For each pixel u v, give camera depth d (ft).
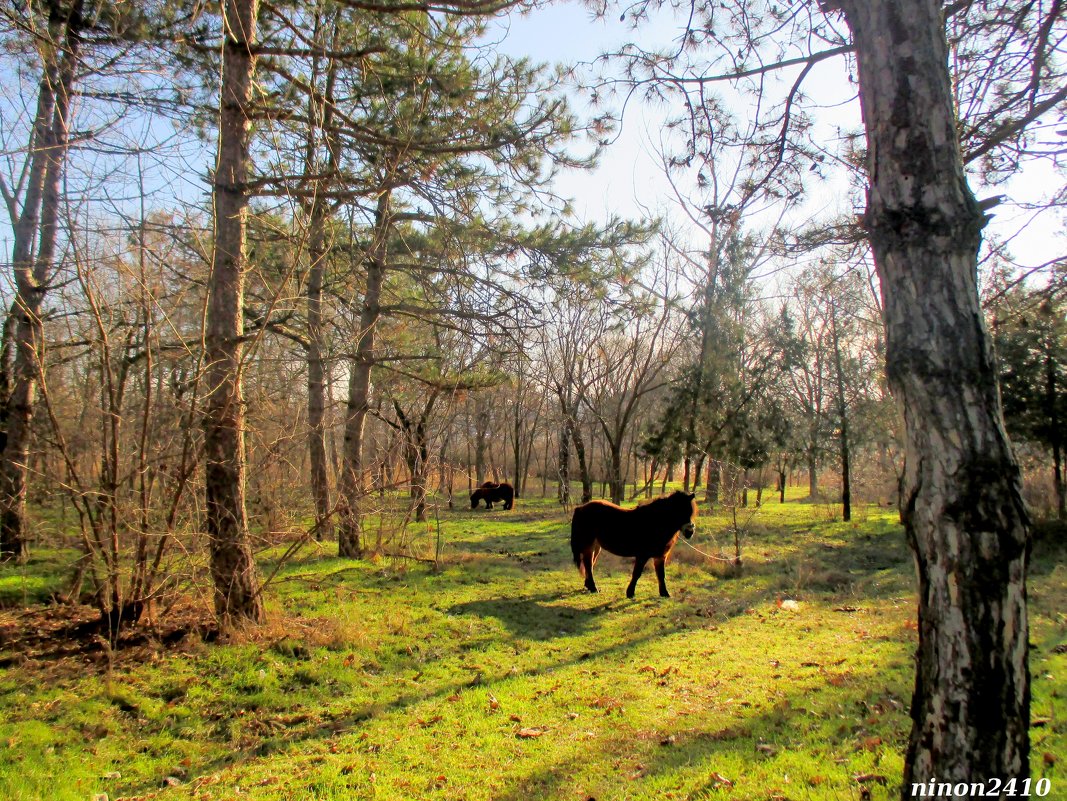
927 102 9.88
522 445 146.41
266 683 21.43
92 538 24.06
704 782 13.84
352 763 16.47
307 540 29.86
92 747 17.03
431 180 30.83
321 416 42.32
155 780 15.90
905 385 9.72
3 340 25.89
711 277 52.24
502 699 20.80
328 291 40.60
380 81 28.25
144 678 20.77
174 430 25.68
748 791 13.11
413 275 40.57
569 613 32.78
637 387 82.53
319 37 30.58
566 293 38.58
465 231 33.65
